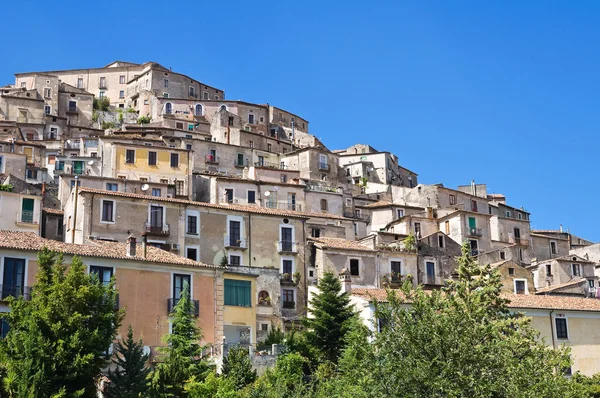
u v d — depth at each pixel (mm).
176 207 68688
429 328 32250
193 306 48344
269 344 57000
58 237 73688
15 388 37969
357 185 128125
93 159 103500
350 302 59031
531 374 32375
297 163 121250
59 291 40812
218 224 70375
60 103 146500
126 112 153625
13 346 39406
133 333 49281
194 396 41969
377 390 31641
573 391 33688
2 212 70312
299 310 70625
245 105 147625
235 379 45844
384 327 33688
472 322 33094
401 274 76062
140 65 170250
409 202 121625
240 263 70188
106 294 42719
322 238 77750
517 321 49875
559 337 62125
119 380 41375
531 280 78125
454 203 120312
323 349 55281
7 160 95312
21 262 47312
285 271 72000
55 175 101562
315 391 45125
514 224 110688
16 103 133125
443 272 80688
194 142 112312
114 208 66125
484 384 30453
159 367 44688
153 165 95250
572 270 95125
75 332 40031
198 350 46031
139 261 50969
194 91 165625
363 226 100188
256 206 83000
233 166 114875
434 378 30812
